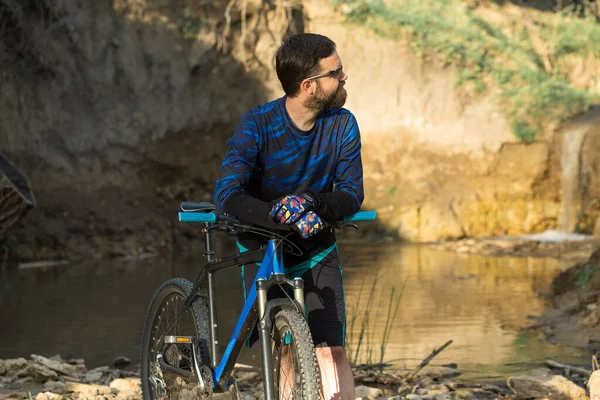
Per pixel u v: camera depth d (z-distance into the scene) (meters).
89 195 21.55
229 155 4.19
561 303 11.24
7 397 5.86
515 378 6.32
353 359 8.16
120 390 6.46
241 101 25.25
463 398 6.29
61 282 15.15
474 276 15.34
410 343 9.06
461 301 12.20
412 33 27.88
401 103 26.44
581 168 24.80
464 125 26.03
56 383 6.34
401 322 10.44
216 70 25.31
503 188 25.23
